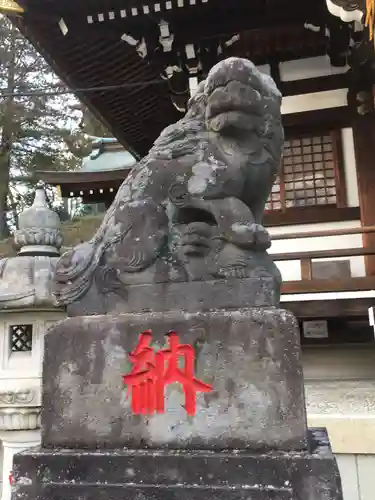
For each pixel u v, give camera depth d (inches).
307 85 361.4
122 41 358.9
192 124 100.7
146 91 433.7
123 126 504.7
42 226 158.1
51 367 90.4
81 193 629.6
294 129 369.1
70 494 80.0
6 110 818.2
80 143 826.8
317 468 73.0
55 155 860.6
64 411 87.8
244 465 75.4
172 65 355.9
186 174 95.7
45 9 314.7
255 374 80.7
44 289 142.8
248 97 94.3
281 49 354.6
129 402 85.3
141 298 92.7
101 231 101.1
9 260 149.4
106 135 842.2
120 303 93.8
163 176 98.0
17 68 843.4
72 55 375.9
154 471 78.4
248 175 96.0
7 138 824.3
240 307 87.4
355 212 351.6
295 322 81.1
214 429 80.4
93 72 402.9
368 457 156.8
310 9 309.1
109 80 415.5
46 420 88.4
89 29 340.5
